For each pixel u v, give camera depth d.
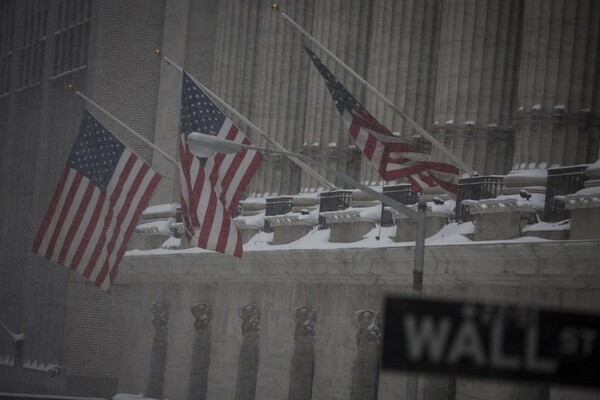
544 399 82.69
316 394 108.31
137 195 114.25
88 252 113.06
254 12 139.88
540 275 79.12
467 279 87.00
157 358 140.12
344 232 106.00
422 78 109.69
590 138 89.50
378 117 111.50
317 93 122.44
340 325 105.81
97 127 114.25
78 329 162.50
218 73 140.62
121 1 165.88
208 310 128.75
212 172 100.38
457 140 100.25
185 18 155.25
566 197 77.31
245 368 121.19
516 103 99.38
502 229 84.06
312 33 126.81
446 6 102.81
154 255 136.38
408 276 93.75
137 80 164.75
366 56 119.88
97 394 162.12
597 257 73.31
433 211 92.56
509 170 99.94
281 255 110.88
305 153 122.62
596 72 89.94
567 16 89.75
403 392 95.62
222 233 99.88
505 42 100.25
